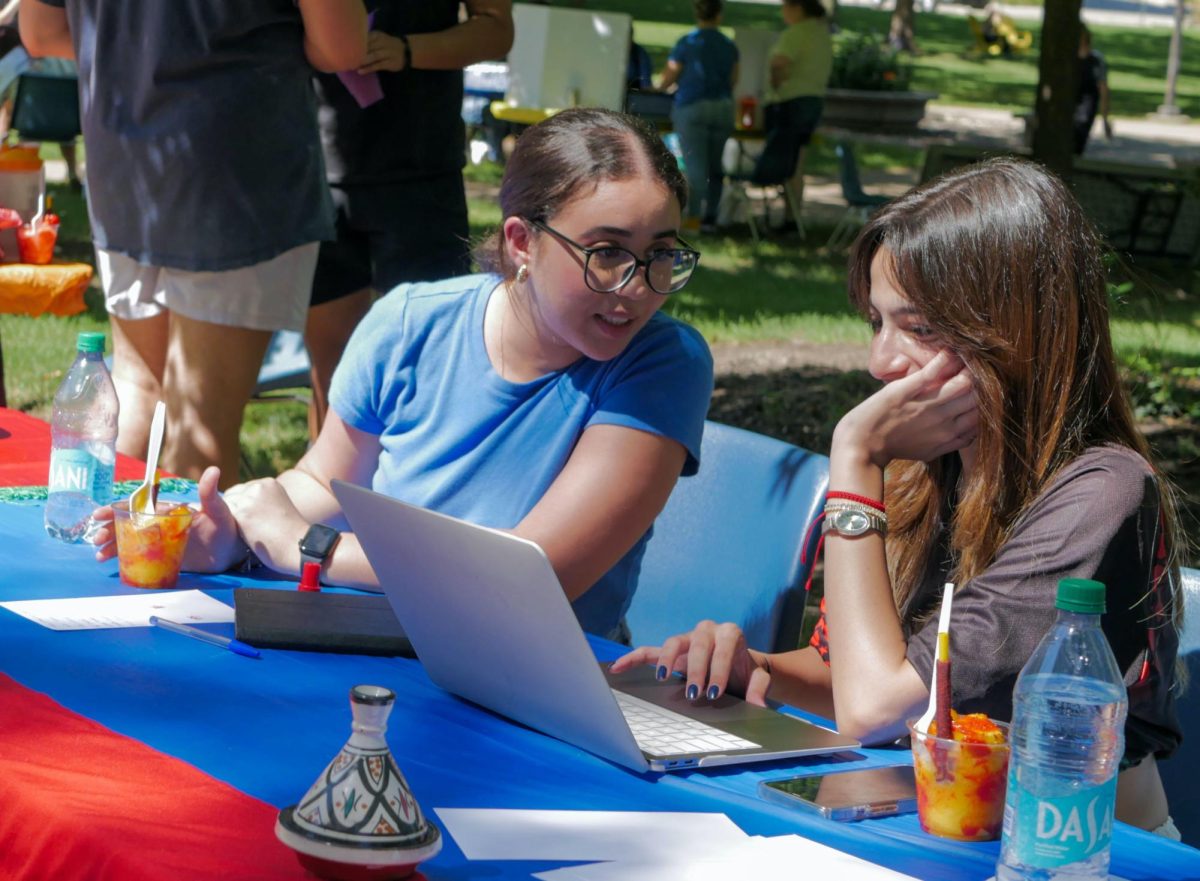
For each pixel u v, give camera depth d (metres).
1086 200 11.89
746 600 2.76
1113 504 1.89
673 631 2.85
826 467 2.74
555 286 2.35
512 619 1.76
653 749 1.79
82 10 3.79
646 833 1.55
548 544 2.40
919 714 1.89
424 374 2.62
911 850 1.57
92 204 3.94
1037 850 1.45
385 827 1.36
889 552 2.21
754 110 12.43
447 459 2.58
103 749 1.66
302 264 3.94
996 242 1.97
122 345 4.07
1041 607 1.87
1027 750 1.47
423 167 4.51
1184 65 34.16
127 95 3.75
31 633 2.09
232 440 3.98
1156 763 2.20
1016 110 24.38
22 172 4.56
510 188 2.40
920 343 2.03
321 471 2.75
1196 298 10.70
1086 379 1.98
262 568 2.59
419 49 4.28
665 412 2.46
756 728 1.92
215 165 3.73
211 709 1.84
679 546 2.88
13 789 1.53
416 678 2.06
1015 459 1.98
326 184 4.01
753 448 2.85
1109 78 31.11
